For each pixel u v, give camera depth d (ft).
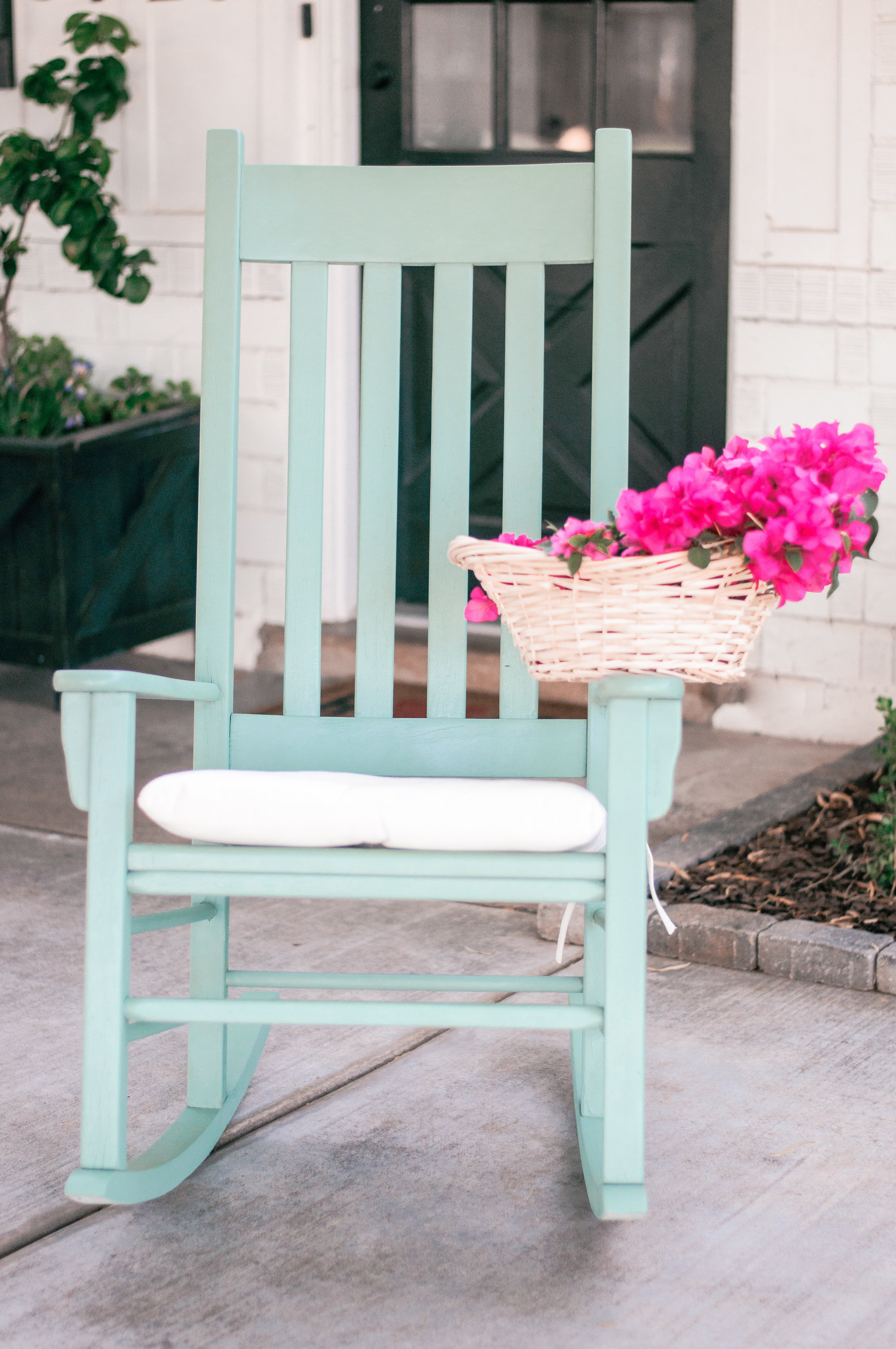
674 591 4.88
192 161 13.98
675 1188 5.60
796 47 11.47
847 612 11.91
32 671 14.49
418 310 13.64
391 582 6.16
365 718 6.11
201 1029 6.04
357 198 6.11
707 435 12.70
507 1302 4.89
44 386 13.65
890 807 9.32
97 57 14.16
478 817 5.04
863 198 11.42
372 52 13.42
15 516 12.59
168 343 14.43
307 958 8.00
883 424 11.65
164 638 13.92
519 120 13.12
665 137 12.59
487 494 13.67
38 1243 5.26
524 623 5.15
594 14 12.55
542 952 8.13
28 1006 7.32
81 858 9.66
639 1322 4.78
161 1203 5.53
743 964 7.75
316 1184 5.67
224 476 6.04
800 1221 5.37
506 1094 6.45
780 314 11.89
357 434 13.92
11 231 14.03
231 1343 4.68
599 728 5.96
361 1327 4.76
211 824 5.19
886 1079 6.49
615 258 5.98
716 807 10.39
